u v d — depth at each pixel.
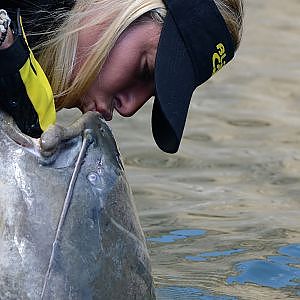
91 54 4.24
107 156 3.79
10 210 3.60
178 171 7.48
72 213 3.64
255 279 5.63
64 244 3.60
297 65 11.05
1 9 3.97
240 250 6.03
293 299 5.39
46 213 3.61
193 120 8.85
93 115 3.85
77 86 4.30
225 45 4.55
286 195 7.08
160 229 6.30
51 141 3.66
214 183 7.26
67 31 4.23
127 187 3.84
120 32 4.23
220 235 6.26
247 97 9.71
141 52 4.33
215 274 5.66
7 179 3.62
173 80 4.26
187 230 6.31
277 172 7.55
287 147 8.18
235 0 4.60
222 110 9.23
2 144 3.67
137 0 4.25
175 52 4.30
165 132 4.30
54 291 3.56
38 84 3.88
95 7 4.22
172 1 4.34
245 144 8.23
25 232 3.58
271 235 6.30
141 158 7.70
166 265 5.75
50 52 4.26
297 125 8.86
